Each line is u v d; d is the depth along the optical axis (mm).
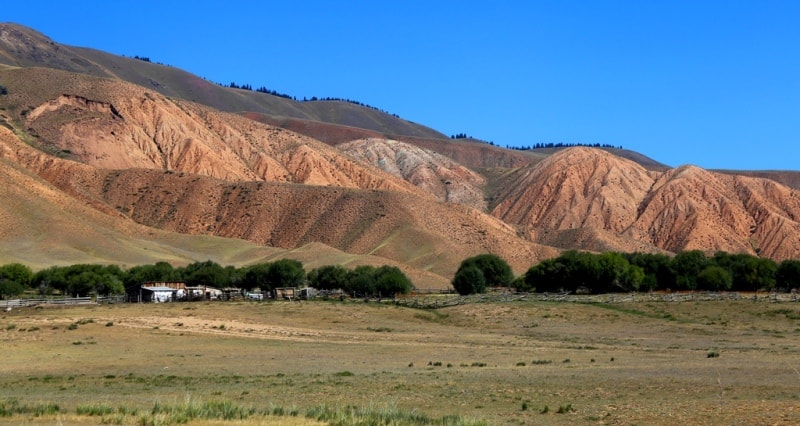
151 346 69250
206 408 33906
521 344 71438
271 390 44125
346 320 89688
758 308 90312
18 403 36688
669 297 100562
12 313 91000
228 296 117125
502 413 36562
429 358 61219
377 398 40844
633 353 62969
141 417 31812
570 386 44344
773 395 39688
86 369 56344
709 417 34125
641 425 33188
